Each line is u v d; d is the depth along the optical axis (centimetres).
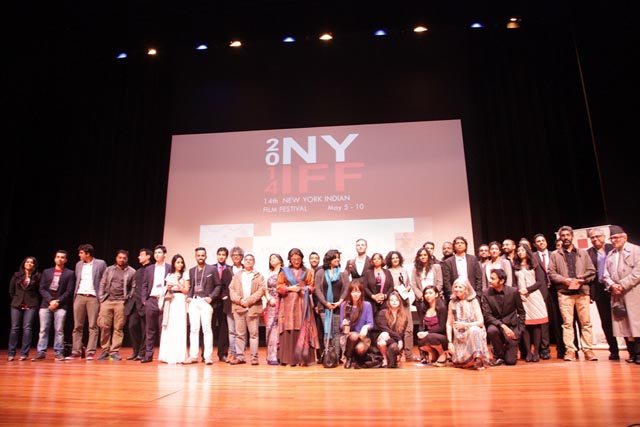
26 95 809
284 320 481
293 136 780
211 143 795
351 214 739
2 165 779
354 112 782
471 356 412
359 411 228
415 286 518
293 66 810
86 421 208
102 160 819
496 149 750
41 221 809
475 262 513
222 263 535
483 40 784
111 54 835
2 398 269
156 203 795
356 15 766
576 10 672
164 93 830
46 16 732
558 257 487
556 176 734
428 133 758
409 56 793
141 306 526
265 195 763
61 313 538
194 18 767
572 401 248
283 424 201
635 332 411
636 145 612
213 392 291
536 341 474
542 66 766
